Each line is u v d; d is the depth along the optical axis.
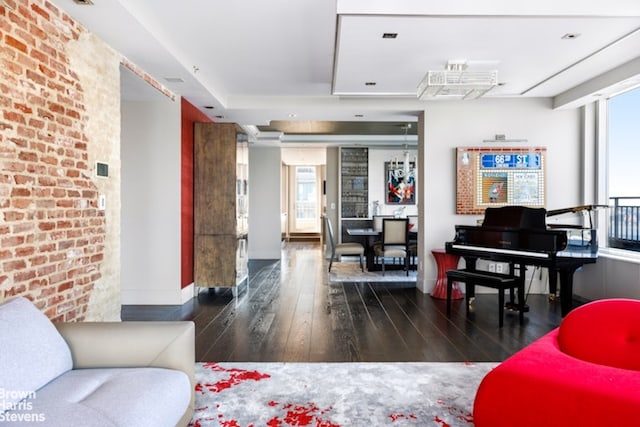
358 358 2.98
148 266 4.69
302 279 6.22
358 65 3.81
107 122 3.13
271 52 3.76
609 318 2.14
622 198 4.62
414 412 2.19
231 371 2.74
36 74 2.35
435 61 3.71
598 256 4.46
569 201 5.15
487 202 5.15
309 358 2.98
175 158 4.70
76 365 1.90
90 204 2.89
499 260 4.19
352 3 2.75
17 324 1.68
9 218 2.15
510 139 5.16
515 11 2.77
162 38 3.23
